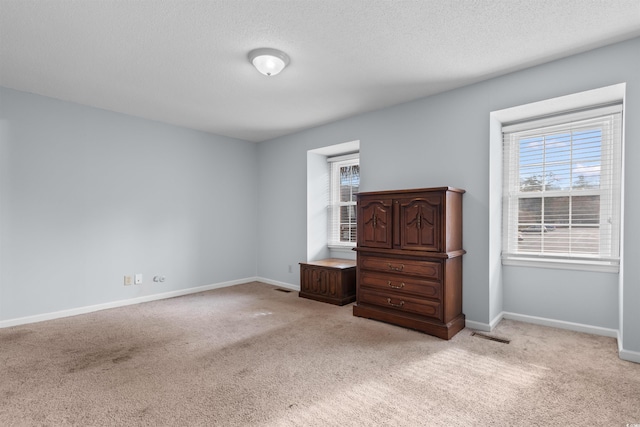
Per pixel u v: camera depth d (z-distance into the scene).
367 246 3.33
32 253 3.28
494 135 3.08
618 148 2.75
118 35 2.24
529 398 1.87
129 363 2.33
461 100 3.13
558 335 2.82
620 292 2.52
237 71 2.80
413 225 2.99
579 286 2.92
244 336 2.86
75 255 3.55
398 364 2.31
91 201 3.67
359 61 2.63
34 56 2.54
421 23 2.12
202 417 1.71
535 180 3.17
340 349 2.57
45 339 2.79
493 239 3.06
